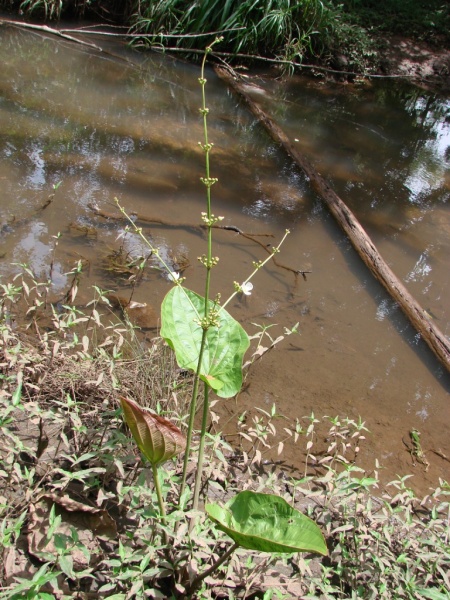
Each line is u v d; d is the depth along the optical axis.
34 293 4.04
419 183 7.73
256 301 4.63
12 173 5.65
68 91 8.30
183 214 5.64
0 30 10.48
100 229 5.02
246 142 7.89
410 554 2.72
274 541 1.80
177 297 2.31
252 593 2.37
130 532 2.25
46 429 2.92
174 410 3.18
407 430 3.75
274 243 5.55
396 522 2.92
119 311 4.08
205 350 2.26
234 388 2.21
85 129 7.08
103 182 5.88
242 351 2.26
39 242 4.66
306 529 1.88
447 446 3.70
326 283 5.13
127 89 8.98
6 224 4.80
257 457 2.95
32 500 2.38
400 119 10.45
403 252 6.01
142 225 5.26
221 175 6.70
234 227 5.53
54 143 6.51
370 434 3.64
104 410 3.05
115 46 10.99
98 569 2.29
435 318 5.02
